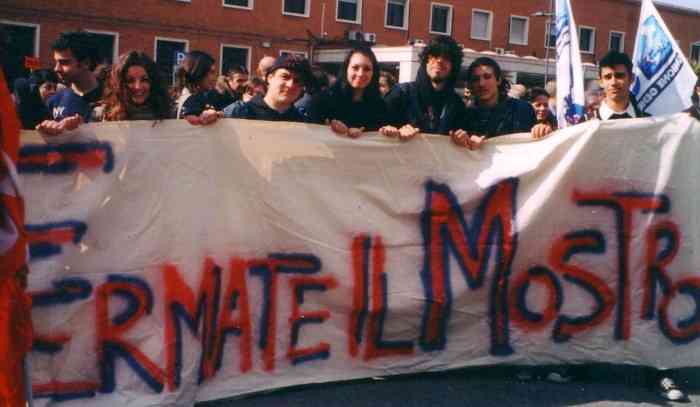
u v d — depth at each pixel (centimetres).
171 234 411
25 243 314
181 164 412
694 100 594
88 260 397
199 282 417
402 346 462
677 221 489
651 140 483
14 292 310
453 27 3803
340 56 3297
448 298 464
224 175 422
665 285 490
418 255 459
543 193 470
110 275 401
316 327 445
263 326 434
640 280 487
